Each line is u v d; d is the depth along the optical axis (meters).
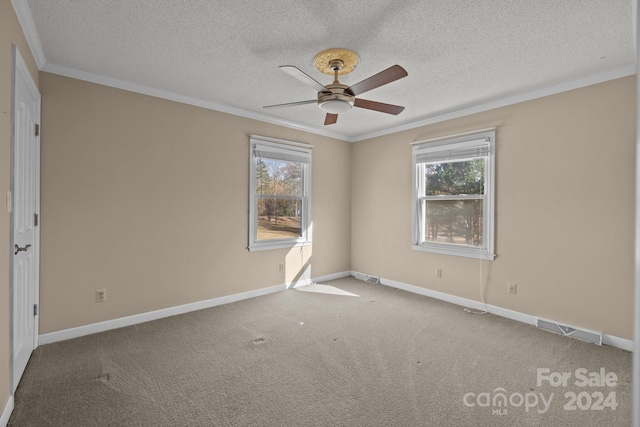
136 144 3.08
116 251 2.97
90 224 2.83
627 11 1.91
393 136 4.53
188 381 2.12
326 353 2.53
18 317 2.08
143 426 1.70
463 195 3.75
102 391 2.00
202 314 3.38
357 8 1.91
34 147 2.45
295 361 2.40
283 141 4.25
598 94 2.77
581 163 2.87
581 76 2.81
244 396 1.96
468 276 3.71
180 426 1.70
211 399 1.93
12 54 1.79
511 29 2.11
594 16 1.96
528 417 1.79
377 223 4.76
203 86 3.12
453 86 3.05
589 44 2.29
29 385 2.05
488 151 3.49
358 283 4.73
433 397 1.97
